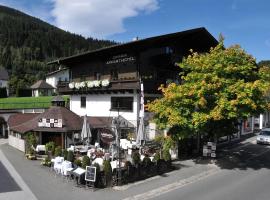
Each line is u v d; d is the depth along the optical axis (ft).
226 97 73.51
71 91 131.64
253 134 154.20
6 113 149.89
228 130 83.97
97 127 108.99
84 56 124.77
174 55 114.83
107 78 120.06
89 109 126.00
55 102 108.68
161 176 69.36
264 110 77.25
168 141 80.07
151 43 107.65
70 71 138.62
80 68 133.49
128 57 111.34
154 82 111.55
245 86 72.49
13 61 515.09
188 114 75.61
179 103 75.77
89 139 102.73
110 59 118.73
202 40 125.90
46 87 274.98
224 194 56.39
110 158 80.74
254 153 101.04
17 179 66.33
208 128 79.36
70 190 58.59
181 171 74.18
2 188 59.88
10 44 595.47
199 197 54.65
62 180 65.57
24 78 362.33
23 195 55.57
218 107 72.79
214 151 88.33
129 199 53.62
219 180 66.85
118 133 72.13
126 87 108.06
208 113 73.97
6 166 79.30
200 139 100.68
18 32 622.95
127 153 93.91
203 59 80.84
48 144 91.04
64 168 66.69
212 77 75.46
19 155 96.07
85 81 122.01
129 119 110.11
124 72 113.19
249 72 79.61
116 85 111.55
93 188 59.57
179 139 83.05
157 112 79.46
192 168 77.25
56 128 99.86
